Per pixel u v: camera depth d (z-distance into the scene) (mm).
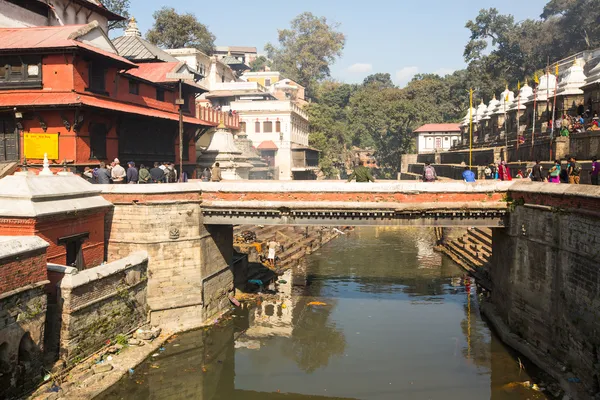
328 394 14438
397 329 19375
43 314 13430
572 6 61500
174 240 18531
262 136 54656
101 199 18047
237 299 22734
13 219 14688
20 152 21484
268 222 18906
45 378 13508
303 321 20328
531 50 66938
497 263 20109
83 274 15023
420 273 28078
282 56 93625
